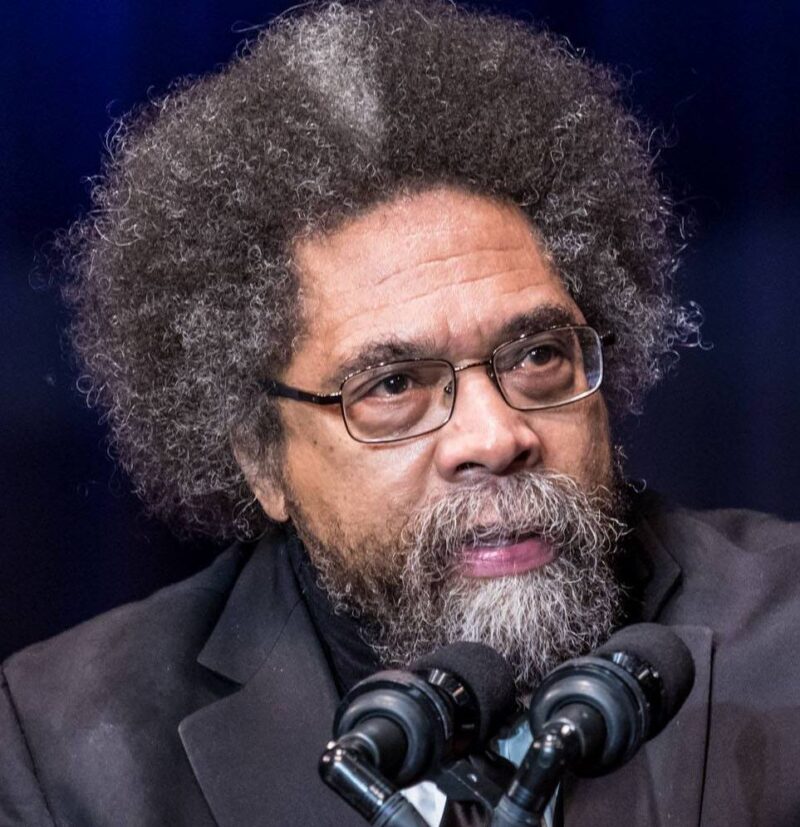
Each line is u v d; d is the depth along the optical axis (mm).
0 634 10039
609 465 5652
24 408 9969
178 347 6328
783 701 5543
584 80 6559
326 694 5762
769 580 5992
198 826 5520
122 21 9773
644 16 10445
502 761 4207
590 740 3727
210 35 9828
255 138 5914
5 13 9672
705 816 5277
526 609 5129
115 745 5703
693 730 5422
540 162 5867
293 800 5531
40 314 9922
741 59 10594
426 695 3906
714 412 11188
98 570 10102
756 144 10750
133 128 6957
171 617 6207
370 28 6227
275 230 5762
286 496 6023
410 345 5355
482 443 5227
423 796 5297
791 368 11102
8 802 5719
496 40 6324
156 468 6789
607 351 6367
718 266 10992
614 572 5812
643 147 6895
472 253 5477
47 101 9797
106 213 6824
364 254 5500
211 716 5699
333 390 5543
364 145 5609
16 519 10039
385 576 5473
